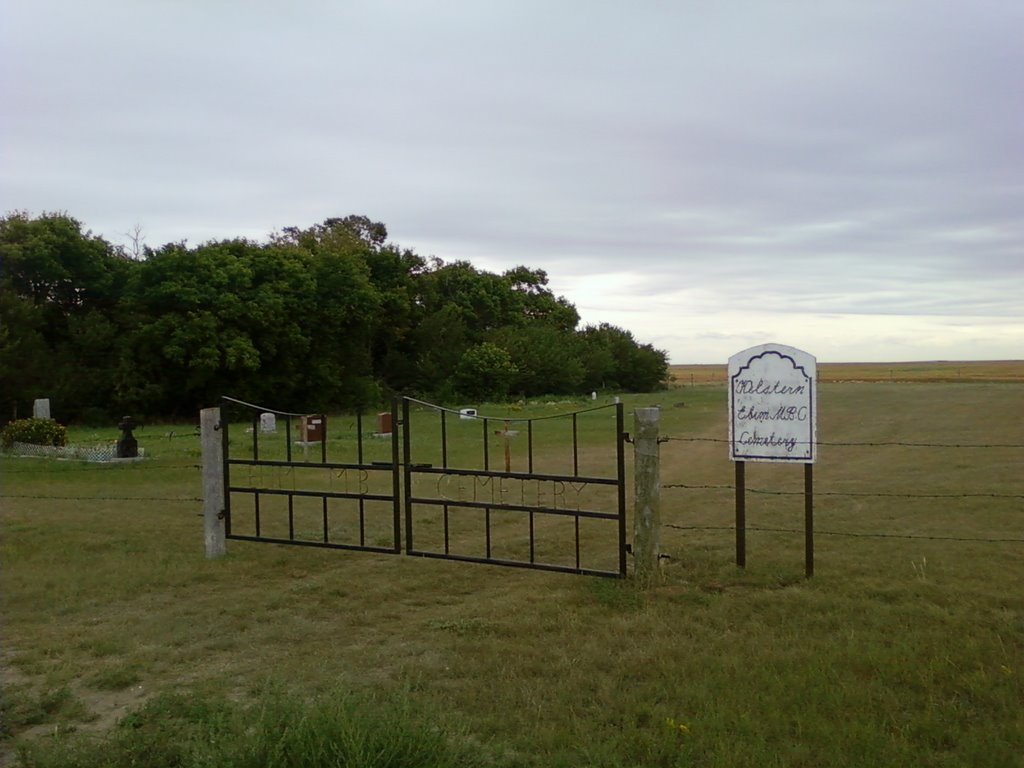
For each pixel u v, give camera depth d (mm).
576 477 8086
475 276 69562
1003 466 16500
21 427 21859
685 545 9664
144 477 16797
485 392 54656
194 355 39594
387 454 20750
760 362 8109
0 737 4809
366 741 3996
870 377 91500
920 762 4387
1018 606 7016
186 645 6586
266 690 5000
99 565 9086
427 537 10648
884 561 8641
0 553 9664
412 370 56844
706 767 4387
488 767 4203
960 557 8789
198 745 4168
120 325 41594
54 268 40000
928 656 5824
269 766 3816
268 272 43844
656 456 7922
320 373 44812
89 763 4262
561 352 61562
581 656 6031
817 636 6367
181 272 40594
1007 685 5301
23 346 37406
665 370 70875
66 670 5938
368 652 6297
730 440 8266
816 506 12461
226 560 9242
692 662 5820
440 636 6641
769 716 4938
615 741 4602
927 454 19078
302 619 7223
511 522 11711
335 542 10227
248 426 34781
